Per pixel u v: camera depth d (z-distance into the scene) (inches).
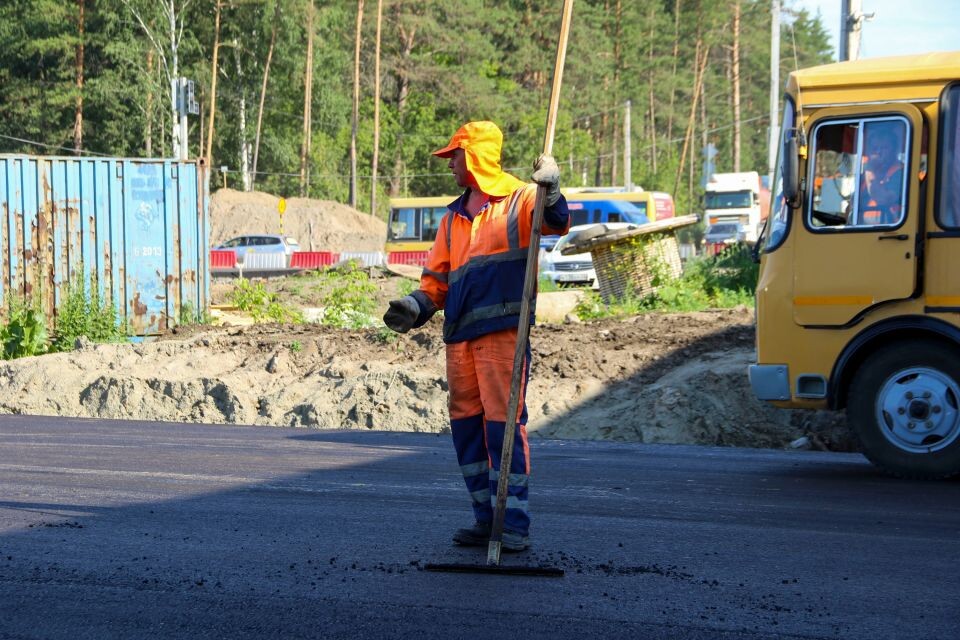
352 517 354.3
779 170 480.4
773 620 244.4
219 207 3255.4
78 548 310.3
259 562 294.0
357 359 710.5
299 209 3302.2
